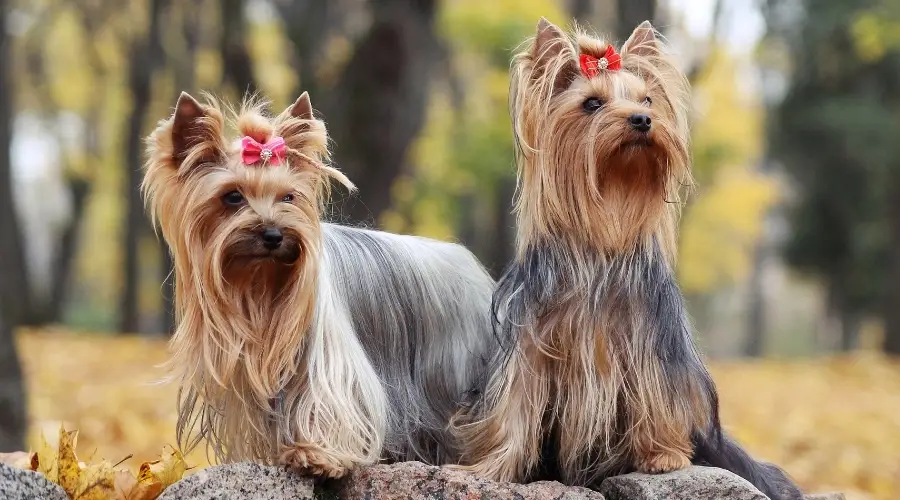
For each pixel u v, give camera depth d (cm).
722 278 4584
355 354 513
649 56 567
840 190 2892
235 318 498
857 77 2781
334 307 515
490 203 2462
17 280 1695
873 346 4016
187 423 534
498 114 1867
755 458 630
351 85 1447
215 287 492
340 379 499
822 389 1706
